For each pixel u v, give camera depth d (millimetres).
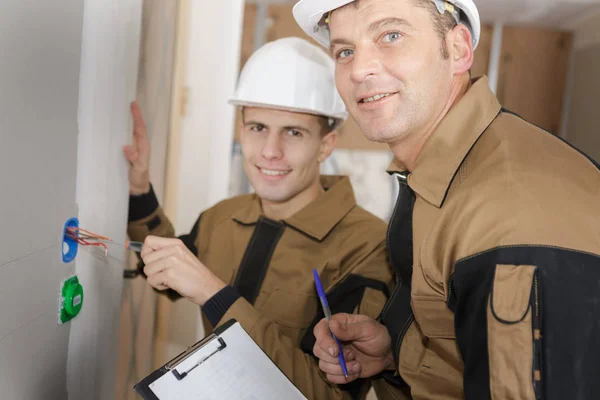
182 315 2213
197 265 1187
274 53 1369
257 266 1441
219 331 873
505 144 832
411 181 922
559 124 3543
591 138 3229
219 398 802
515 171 776
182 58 2117
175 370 790
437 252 855
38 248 870
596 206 746
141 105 1390
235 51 2459
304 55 1383
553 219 716
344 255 1369
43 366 921
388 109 925
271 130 1383
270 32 3219
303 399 872
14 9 747
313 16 1026
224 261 1525
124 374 1480
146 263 1195
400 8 890
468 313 750
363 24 909
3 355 793
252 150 1414
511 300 695
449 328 913
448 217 838
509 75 3479
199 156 2363
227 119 2475
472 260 744
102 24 1025
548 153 811
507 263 707
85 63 1008
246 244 1493
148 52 1413
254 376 854
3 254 768
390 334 1135
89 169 1045
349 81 966
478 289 730
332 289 1348
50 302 926
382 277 1327
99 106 1048
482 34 3432
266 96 1345
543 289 685
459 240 790
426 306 914
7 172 762
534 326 679
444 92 938
